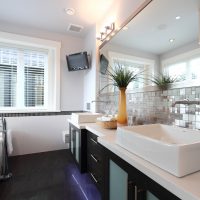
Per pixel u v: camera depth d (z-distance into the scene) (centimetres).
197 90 119
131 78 182
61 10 236
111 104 232
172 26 139
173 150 69
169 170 71
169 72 142
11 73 292
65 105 317
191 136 106
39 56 313
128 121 189
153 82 160
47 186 193
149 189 78
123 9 203
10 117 279
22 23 273
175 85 137
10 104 292
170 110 141
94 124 203
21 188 188
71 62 299
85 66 285
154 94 159
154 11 156
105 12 243
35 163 257
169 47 142
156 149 78
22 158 274
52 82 318
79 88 328
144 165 79
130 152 98
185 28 128
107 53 240
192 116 122
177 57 135
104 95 253
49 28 290
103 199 130
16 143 284
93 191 185
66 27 288
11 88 292
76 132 220
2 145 218
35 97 310
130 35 191
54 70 316
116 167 111
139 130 123
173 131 121
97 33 268
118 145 112
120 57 208
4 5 223
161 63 151
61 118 315
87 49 307
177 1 134
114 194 115
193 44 122
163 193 69
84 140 197
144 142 87
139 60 177
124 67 198
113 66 222
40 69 314
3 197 171
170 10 140
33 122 296
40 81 314
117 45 216
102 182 135
